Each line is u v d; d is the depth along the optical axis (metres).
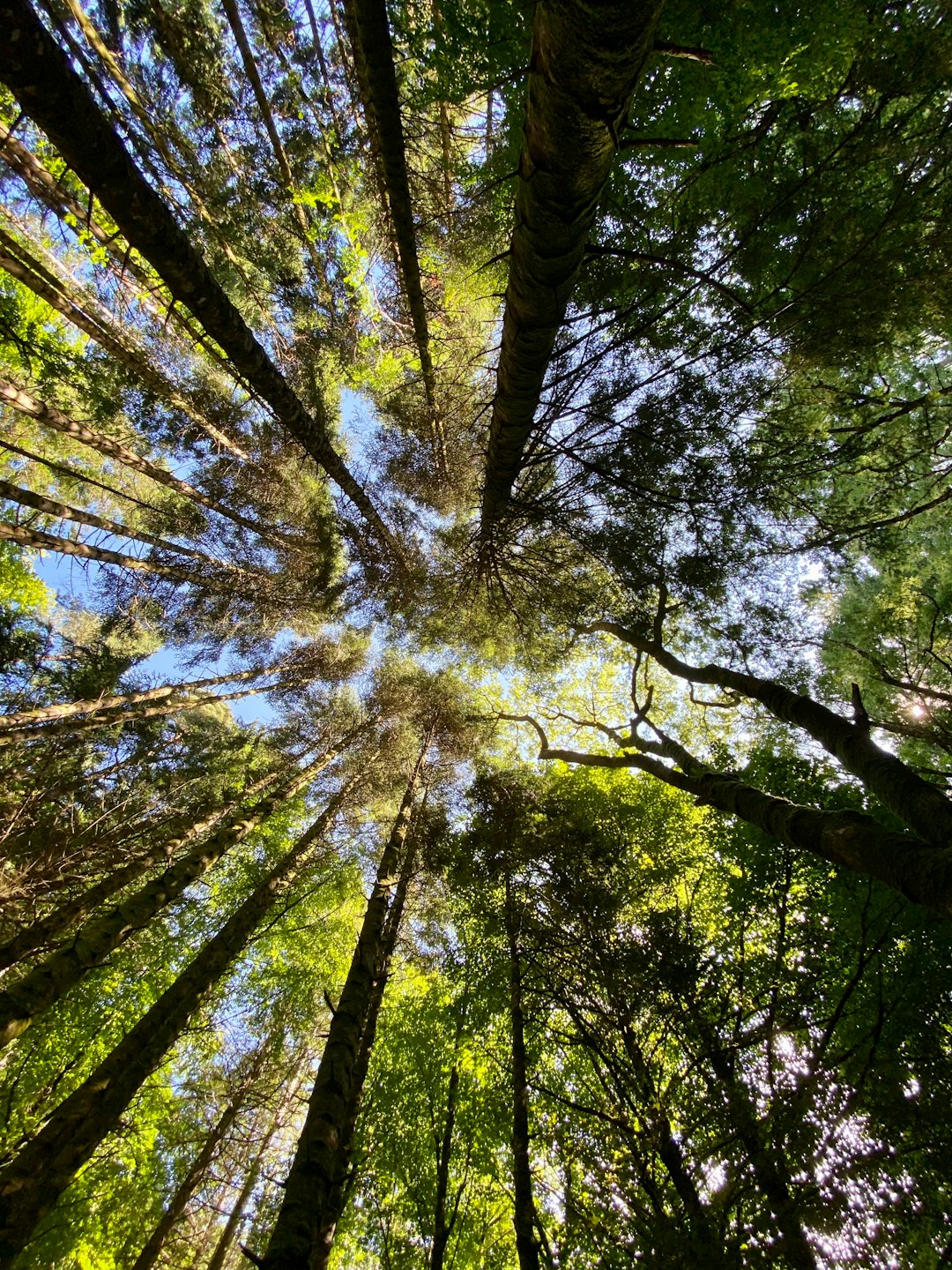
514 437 4.66
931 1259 3.39
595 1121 4.61
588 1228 3.75
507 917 6.17
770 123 4.07
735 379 5.09
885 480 6.49
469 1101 6.70
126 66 6.28
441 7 3.85
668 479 5.58
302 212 8.27
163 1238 6.95
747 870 5.76
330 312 8.73
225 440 8.95
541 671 9.05
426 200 6.48
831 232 4.37
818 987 4.85
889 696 7.84
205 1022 8.62
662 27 3.51
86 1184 7.34
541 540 7.02
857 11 3.21
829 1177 3.57
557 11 1.72
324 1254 3.64
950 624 7.56
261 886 7.21
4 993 4.53
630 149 4.31
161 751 9.73
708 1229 3.21
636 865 6.45
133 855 7.16
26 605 11.23
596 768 9.27
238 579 10.17
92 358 8.31
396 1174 6.32
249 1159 8.80
